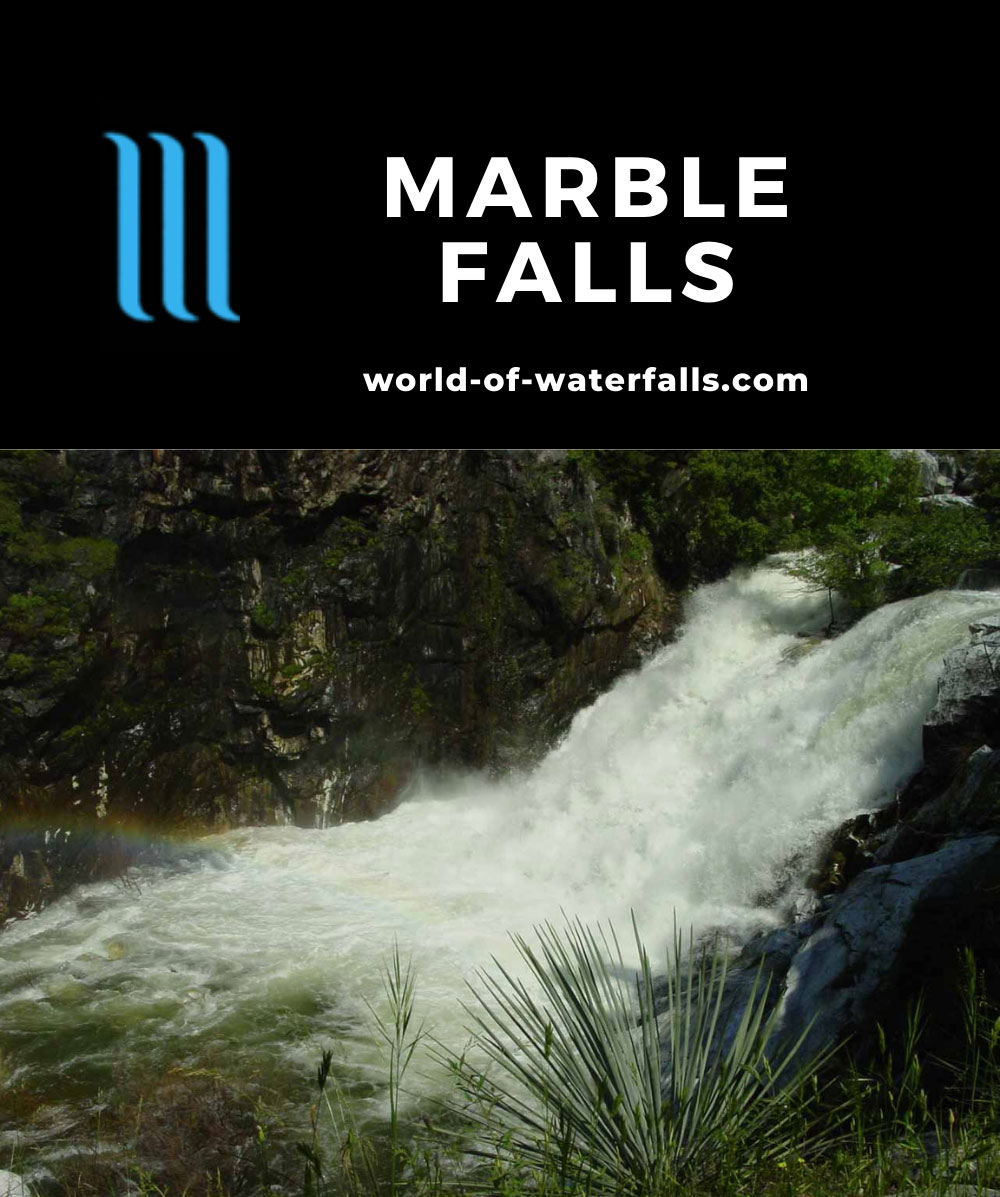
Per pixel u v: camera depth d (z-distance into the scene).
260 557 16.41
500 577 18.09
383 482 17.22
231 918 12.55
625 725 16.25
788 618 18.19
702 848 11.98
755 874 11.19
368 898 13.16
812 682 14.12
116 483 15.21
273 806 16.23
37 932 12.49
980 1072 4.22
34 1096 8.35
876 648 13.05
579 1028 3.38
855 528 18.09
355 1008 9.95
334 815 16.39
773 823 11.36
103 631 14.72
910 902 6.44
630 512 19.67
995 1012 5.26
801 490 19.38
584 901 12.74
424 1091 7.98
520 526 18.20
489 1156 3.31
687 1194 3.02
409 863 14.62
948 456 22.12
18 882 13.38
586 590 18.00
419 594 17.53
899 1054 5.56
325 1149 6.94
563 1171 2.98
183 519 15.66
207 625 15.95
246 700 16.05
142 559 15.40
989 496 20.78
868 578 17.38
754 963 7.95
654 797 13.77
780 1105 3.49
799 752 12.00
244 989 10.46
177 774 15.55
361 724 16.78
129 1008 10.10
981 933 6.00
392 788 16.91
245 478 16.12
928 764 9.91
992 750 8.89
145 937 12.02
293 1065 8.71
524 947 3.50
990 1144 3.01
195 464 15.79
